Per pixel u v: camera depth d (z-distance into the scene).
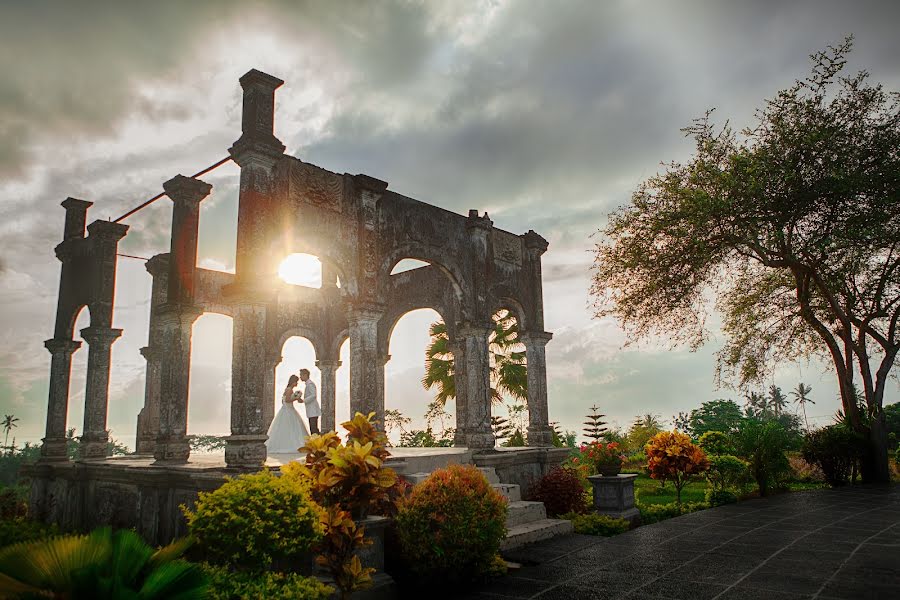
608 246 16.09
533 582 6.94
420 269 17.84
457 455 11.29
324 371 18.69
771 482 14.60
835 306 16.30
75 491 11.67
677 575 6.85
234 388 8.69
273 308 17.45
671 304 15.59
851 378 16.70
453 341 16.30
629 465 21.67
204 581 3.81
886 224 14.82
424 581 7.03
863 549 7.75
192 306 10.75
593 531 9.93
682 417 59.06
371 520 6.64
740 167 14.36
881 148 14.41
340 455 6.21
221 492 5.59
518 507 9.84
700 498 14.64
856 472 16.14
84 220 14.78
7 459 40.03
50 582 3.46
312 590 5.32
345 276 10.58
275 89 9.79
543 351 14.81
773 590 6.08
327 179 10.49
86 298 13.48
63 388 13.75
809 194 14.36
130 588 3.54
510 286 14.33
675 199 15.01
